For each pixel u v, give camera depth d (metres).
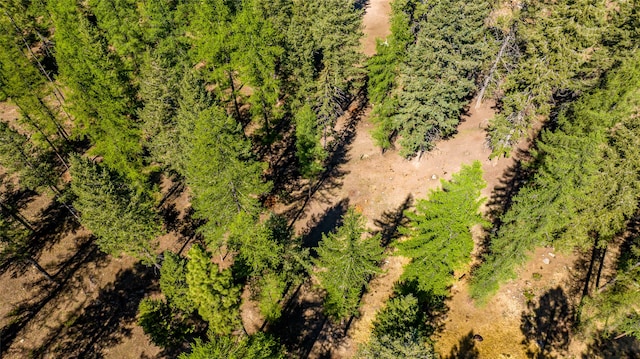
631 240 34.94
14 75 37.12
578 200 28.36
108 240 30.58
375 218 39.34
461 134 44.22
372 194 41.22
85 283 35.91
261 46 36.50
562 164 22.44
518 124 35.16
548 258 34.88
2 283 35.59
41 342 32.62
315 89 41.56
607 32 34.44
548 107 34.12
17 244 32.47
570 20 30.02
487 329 31.27
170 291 27.48
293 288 34.50
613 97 29.48
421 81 34.47
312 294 34.50
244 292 34.62
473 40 35.34
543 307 32.09
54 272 36.62
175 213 40.78
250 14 36.16
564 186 22.39
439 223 24.73
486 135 43.25
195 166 28.70
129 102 39.44
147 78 34.56
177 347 31.91
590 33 29.77
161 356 31.62
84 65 33.47
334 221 39.34
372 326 32.25
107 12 45.69
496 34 40.88
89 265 37.09
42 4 51.59
